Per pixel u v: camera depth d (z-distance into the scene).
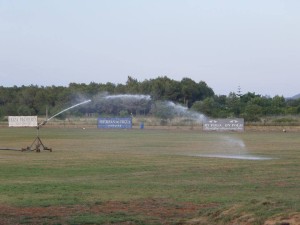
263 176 26.25
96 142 55.81
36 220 15.11
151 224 14.40
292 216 12.58
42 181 23.97
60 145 50.97
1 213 16.14
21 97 144.88
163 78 133.50
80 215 15.77
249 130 87.56
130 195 19.62
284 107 120.75
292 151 43.72
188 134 74.94
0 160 34.81
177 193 20.19
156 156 38.38
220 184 23.08
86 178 25.34
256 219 12.78
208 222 13.86
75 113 128.25
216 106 123.56
